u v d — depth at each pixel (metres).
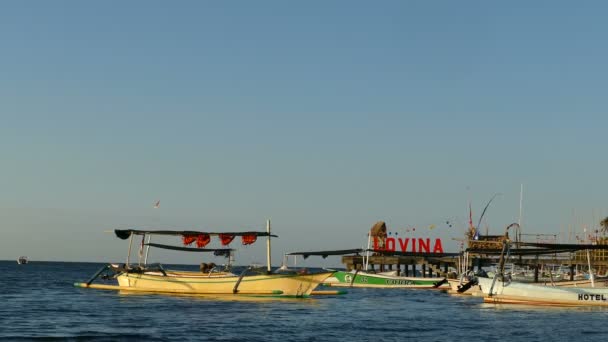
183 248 59.94
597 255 82.81
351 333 36.28
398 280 86.00
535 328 39.69
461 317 46.22
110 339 32.38
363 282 87.94
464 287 72.50
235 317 42.44
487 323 42.38
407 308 54.12
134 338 32.81
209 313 44.69
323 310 49.38
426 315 47.69
